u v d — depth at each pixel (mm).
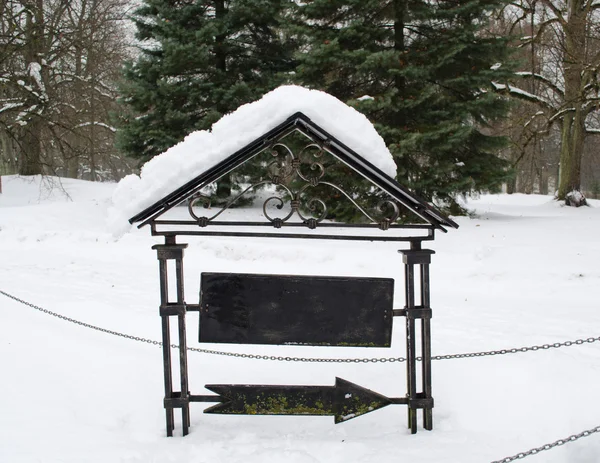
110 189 27344
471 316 7629
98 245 14023
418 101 15406
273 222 3854
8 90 24719
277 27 18953
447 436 4008
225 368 5473
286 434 4105
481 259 11445
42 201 24016
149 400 4730
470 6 15461
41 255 12867
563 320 7320
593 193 42000
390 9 15828
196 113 19078
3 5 22188
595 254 11180
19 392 4738
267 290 3922
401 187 3709
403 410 4555
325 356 5965
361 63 15664
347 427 4230
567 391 4480
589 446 3785
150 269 11367
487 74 15914
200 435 4070
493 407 4422
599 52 19297
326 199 16219
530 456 3752
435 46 15883
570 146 24344
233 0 18625
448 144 15438
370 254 11805
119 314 7516
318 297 3920
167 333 4043
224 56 19422
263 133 3766
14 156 38188
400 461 3623
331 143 3766
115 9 28469
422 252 3965
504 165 17359
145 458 3676
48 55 24828
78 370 5301
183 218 16750
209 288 3934
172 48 17500
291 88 3840
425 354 4035
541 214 20547
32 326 6676
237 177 19234
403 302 8734
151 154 19156
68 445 3869
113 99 26266
